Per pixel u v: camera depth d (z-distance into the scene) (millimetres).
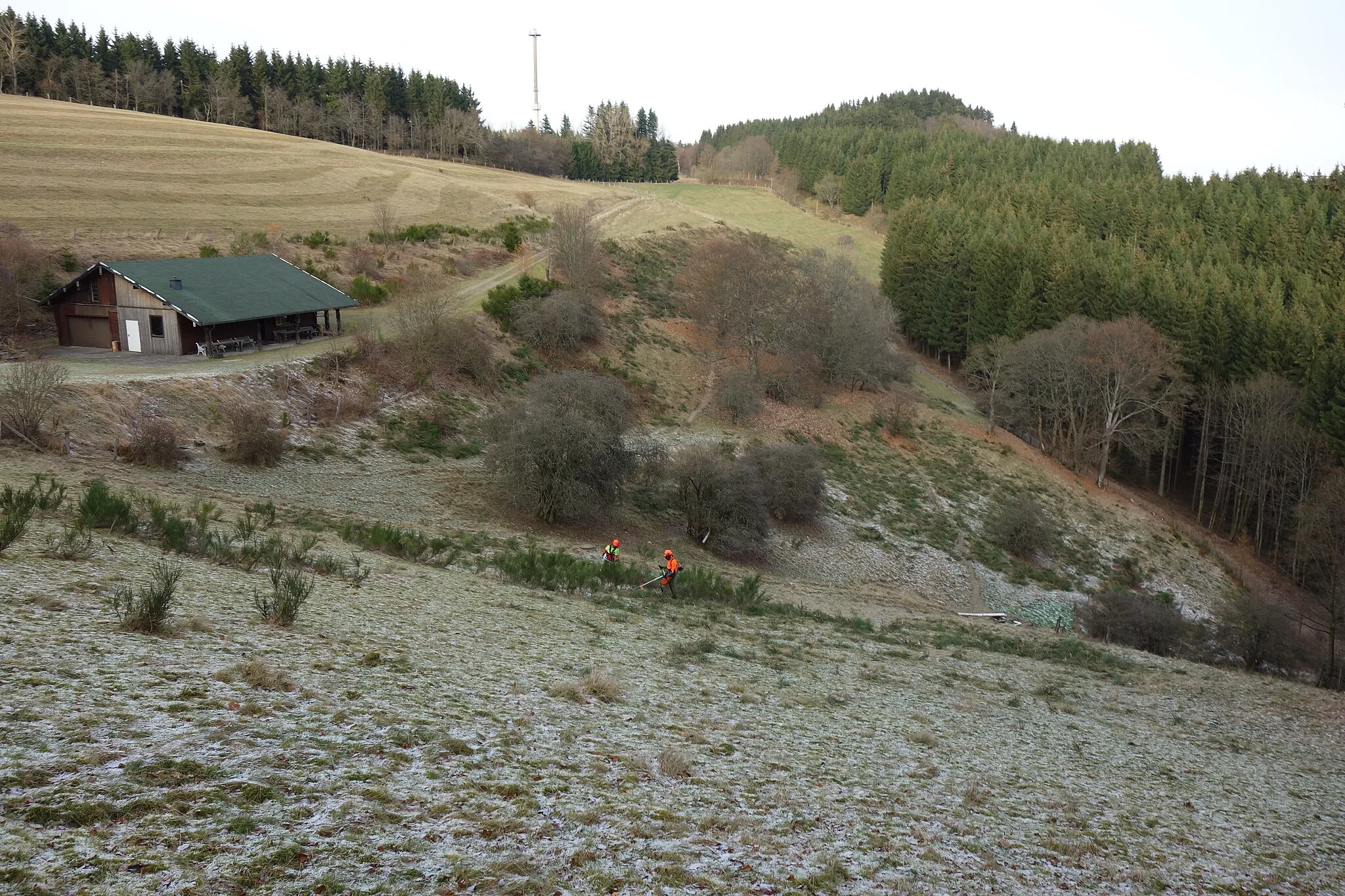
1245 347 76312
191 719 8461
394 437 47219
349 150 133875
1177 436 78000
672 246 104625
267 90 150500
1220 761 18156
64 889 5309
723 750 11750
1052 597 52219
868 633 28234
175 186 92812
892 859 8992
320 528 28156
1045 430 78625
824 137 189000
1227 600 57469
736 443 61875
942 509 60375
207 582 15719
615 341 73562
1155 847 11539
